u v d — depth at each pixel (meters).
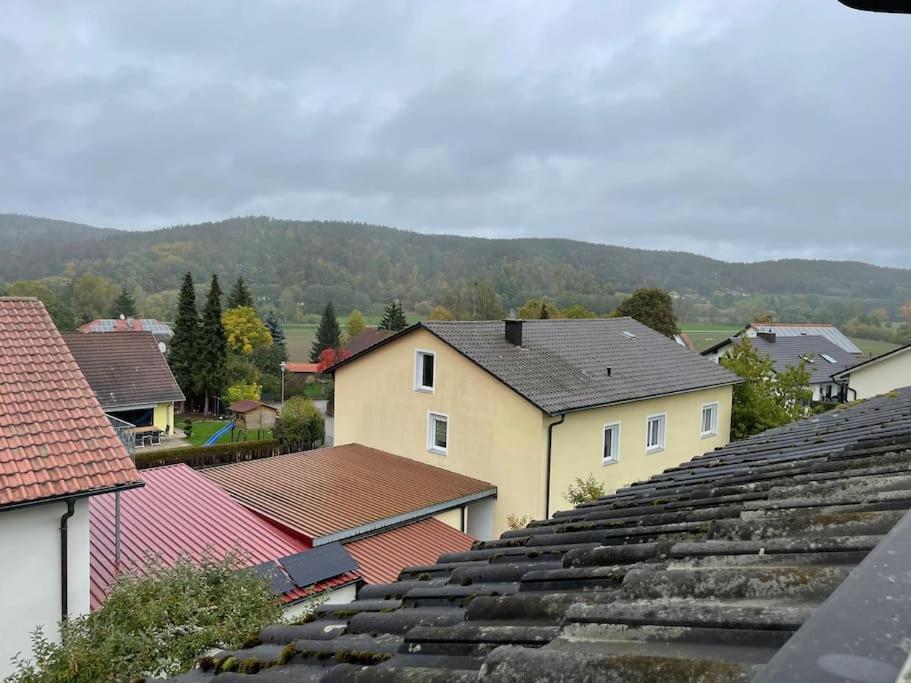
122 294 83.94
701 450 23.89
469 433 19.06
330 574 12.22
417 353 20.39
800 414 27.28
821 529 2.38
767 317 58.25
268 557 12.24
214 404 48.81
